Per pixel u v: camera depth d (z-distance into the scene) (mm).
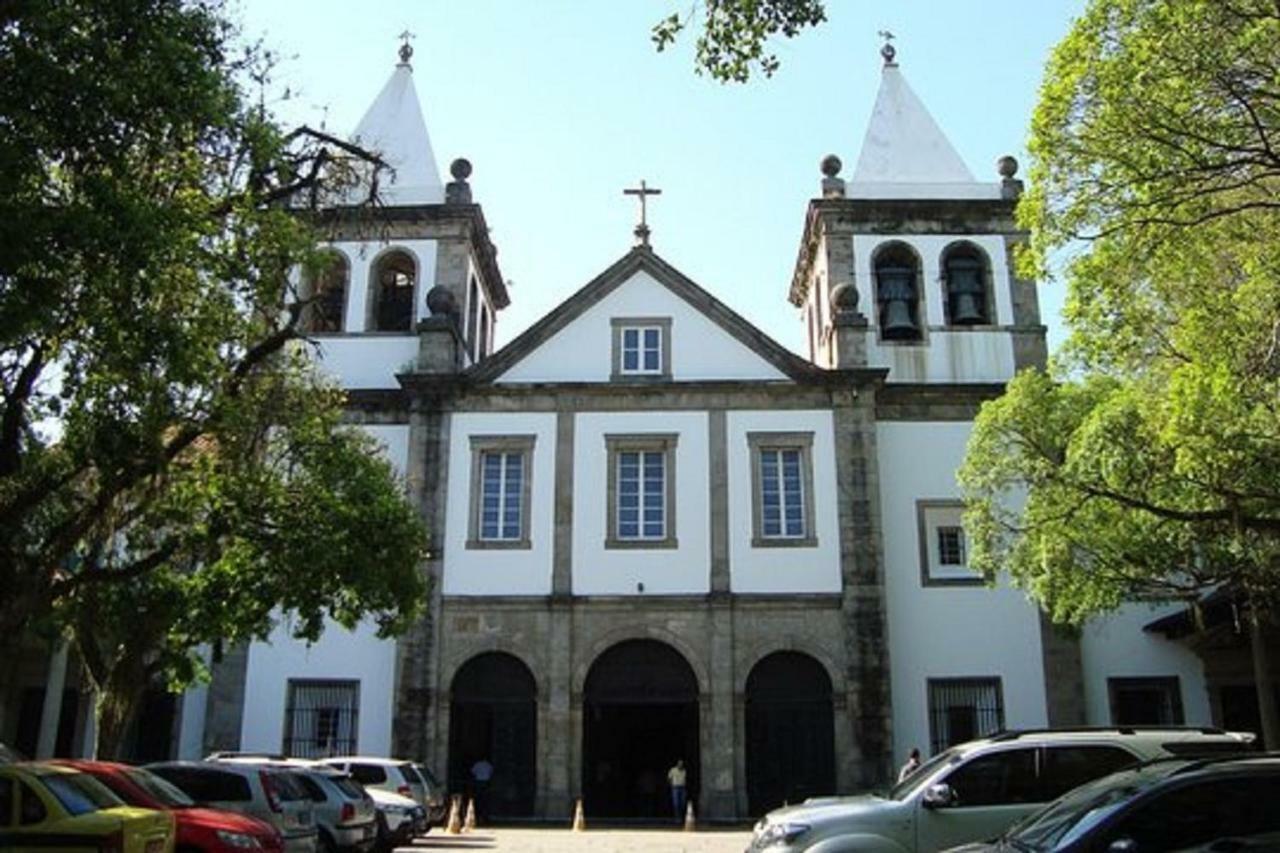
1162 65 12078
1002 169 34844
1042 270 14125
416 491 30891
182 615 20797
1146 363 15727
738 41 12039
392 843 21812
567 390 31547
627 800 33844
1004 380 32469
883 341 32938
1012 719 29484
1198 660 30031
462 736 29875
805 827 12242
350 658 30328
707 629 29719
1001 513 23859
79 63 11750
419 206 34219
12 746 30859
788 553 30203
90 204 11680
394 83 37031
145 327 12930
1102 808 8953
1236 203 13359
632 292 32562
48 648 25594
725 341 32062
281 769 17938
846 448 30812
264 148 15625
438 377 31469
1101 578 21375
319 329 33281
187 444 16938
